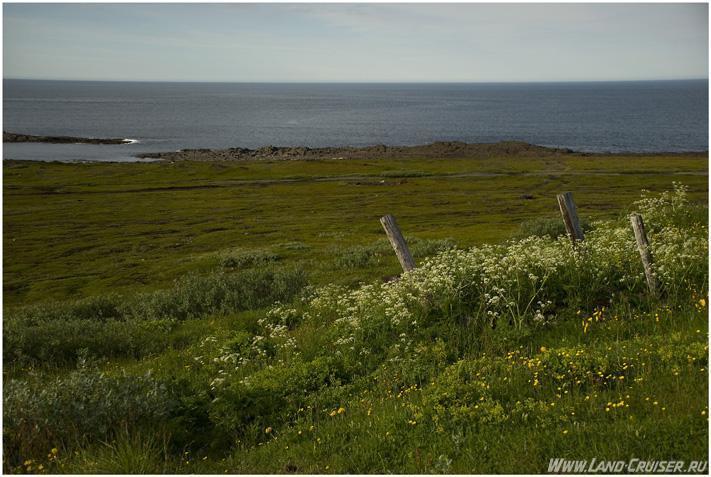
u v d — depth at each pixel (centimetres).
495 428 682
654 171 8969
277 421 848
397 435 709
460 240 3872
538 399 756
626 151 13200
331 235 4725
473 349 984
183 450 787
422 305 1143
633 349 843
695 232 1820
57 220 5838
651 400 688
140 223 5672
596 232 2023
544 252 1252
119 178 9012
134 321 1797
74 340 1482
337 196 7394
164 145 14800
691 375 726
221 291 2064
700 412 625
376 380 941
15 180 8581
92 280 3481
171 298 2034
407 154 12500
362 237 4572
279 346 1227
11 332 1502
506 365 863
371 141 16112
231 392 924
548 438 632
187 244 4656
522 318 1029
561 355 850
